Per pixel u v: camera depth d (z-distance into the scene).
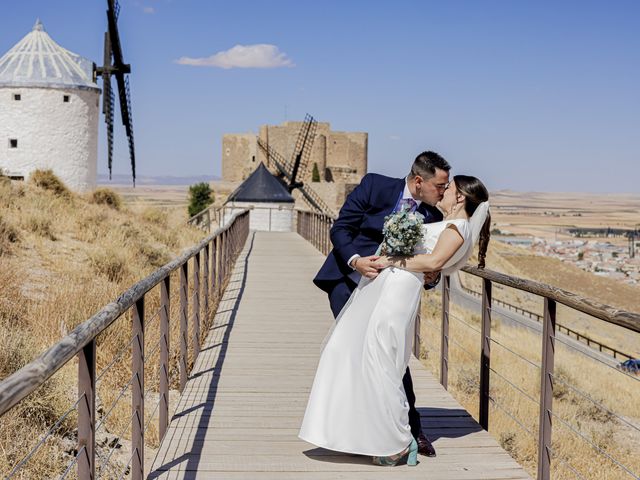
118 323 9.02
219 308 12.14
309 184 87.00
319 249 24.72
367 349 4.86
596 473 8.50
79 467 3.33
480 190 4.79
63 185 24.56
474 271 6.03
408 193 4.99
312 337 9.77
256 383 7.37
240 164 102.38
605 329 48.25
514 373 14.40
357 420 4.89
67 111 39.34
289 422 6.06
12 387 2.36
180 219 33.00
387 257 4.89
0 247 13.93
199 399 6.76
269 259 20.97
